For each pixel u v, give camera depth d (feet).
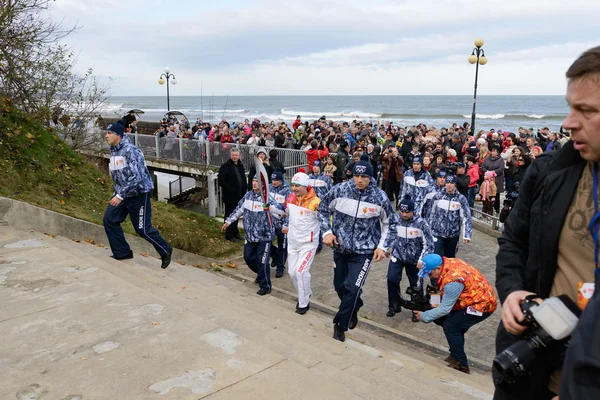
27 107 36.55
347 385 11.35
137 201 20.25
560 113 305.53
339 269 18.21
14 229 22.43
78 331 12.44
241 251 33.24
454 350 17.24
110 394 9.50
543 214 4.96
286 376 10.29
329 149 53.98
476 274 16.96
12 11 33.24
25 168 29.09
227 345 11.78
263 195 23.35
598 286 4.18
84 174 32.91
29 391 9.58
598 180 4.60
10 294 14.89
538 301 4.86
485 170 43.68
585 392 3.83
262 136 57.88
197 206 51.19
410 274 23.40
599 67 4.25
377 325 21.57
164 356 11.13
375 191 16.90
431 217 27.63
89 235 25.63
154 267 22.68
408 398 11.48
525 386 5.17
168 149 59.72
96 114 43.32
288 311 20.62
